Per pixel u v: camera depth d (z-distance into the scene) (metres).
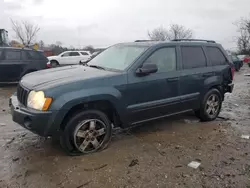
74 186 3.03
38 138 4.44
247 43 56.84
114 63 4.55
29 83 3.85
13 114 3.75
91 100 3.70
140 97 4.26
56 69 4.63
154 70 4.18
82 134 3.78
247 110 6.73
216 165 3.58
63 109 3.49
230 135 4.77
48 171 3.35
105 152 3.94
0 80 10.29
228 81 5.93
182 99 4.88
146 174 3.32
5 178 3.17
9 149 3.99
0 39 19.92
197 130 5.01
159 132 4.86
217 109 5.72
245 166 3.57
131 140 4.43
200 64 5.26
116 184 3.09
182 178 3.24
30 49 11.01
